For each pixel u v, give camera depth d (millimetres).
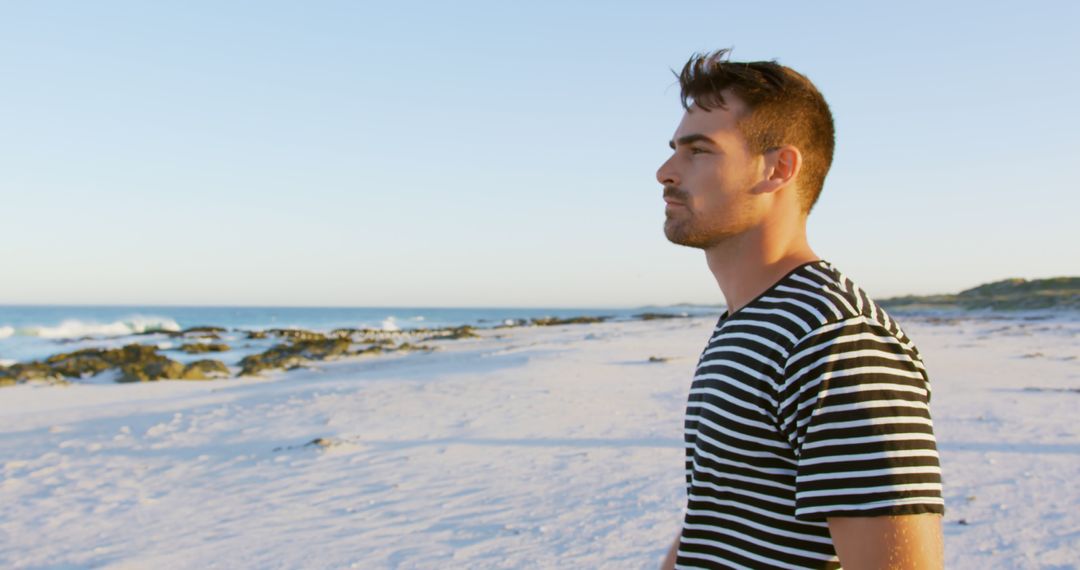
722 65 1382
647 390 13656
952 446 7840
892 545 1068
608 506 6129
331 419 11344
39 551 5566
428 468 7836
